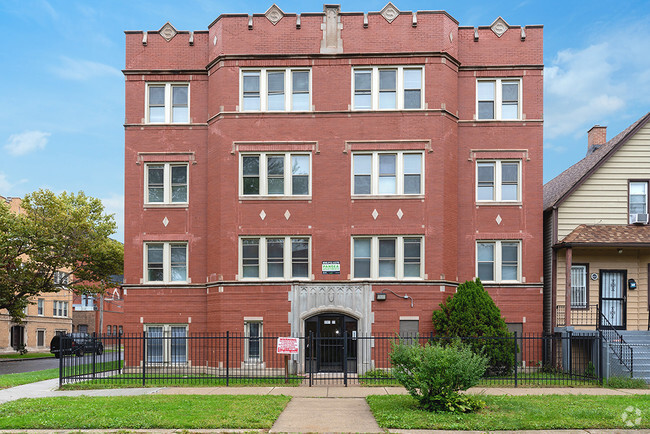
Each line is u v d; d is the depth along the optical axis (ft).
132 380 59.52
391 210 68.49
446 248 68.23
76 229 123.85
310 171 69.41
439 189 68.23
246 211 69.10
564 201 72.13
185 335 71.36
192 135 73.00
